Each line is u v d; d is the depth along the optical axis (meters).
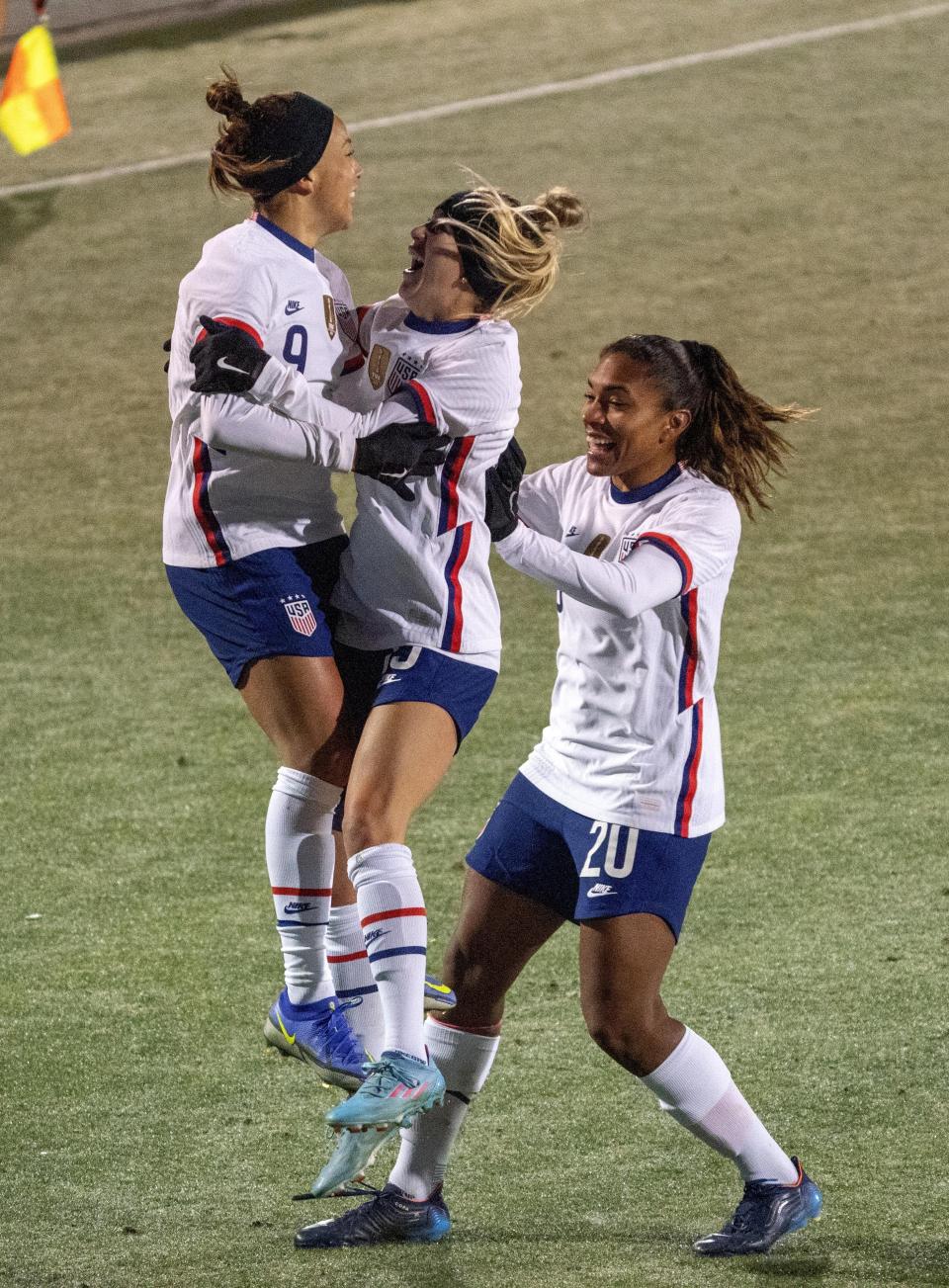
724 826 23.42
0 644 31.33
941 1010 18.44
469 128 56.28
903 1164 15.52
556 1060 18.00
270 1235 14.68
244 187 13.70
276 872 14.46
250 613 14.09
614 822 13.66
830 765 25.22
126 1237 14.70
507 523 12.89
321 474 14.23
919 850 22.45
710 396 14.07
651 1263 13.82
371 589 13.95
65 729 27.80
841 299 45.38
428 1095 12.92
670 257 48.09
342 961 14.66
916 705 27.16
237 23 66.50
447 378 13.48
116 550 35.53
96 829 24.23
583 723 13.95
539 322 45.16
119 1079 17.83
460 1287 13.48
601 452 13.86
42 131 44.22
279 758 26.55
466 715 13.91
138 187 54.09
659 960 13.80
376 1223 14.40
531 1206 15.12
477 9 66.38
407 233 49.31
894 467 37.38
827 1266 13.67
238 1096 17.45
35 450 40.62
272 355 13.48
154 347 45.28
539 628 31.52
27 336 46.38
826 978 19.30
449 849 23.20
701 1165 15.84
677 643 13.67
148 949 20.77
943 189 50.75
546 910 14.23
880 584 32.12
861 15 62.88
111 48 64.56
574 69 60.22
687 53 60.81
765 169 52.69
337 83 60.22
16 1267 14.10
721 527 13.69
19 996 19.62
